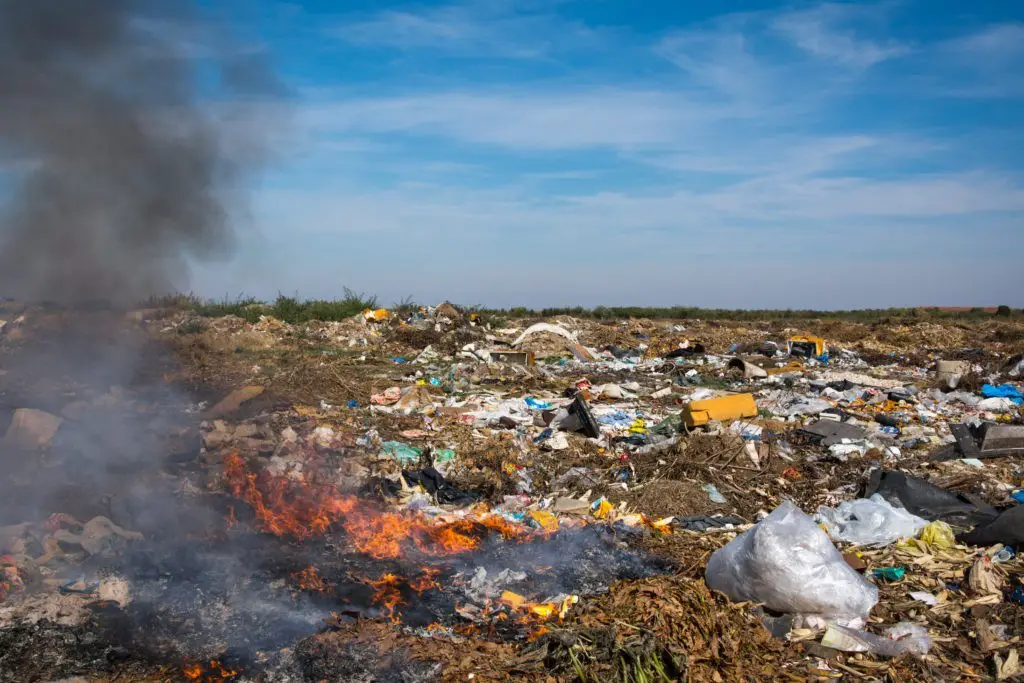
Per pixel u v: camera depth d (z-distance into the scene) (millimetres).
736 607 4758
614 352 19562
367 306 22812
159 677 4188
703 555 5906
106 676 4188
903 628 4688
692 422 10219
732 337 23391
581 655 4246
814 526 4992
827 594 4730
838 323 27234
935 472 8516
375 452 8883
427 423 10391
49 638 4512
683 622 4500
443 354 17266
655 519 7086
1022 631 4703
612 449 9367
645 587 4828
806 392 13719
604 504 7324
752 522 7082
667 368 16672
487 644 4504
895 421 10984
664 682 4062
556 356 18234
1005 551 5855
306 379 12758
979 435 9531
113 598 5031
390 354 17312
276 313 21125
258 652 4477
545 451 9195
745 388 14281
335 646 4504
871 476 7766
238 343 16391
